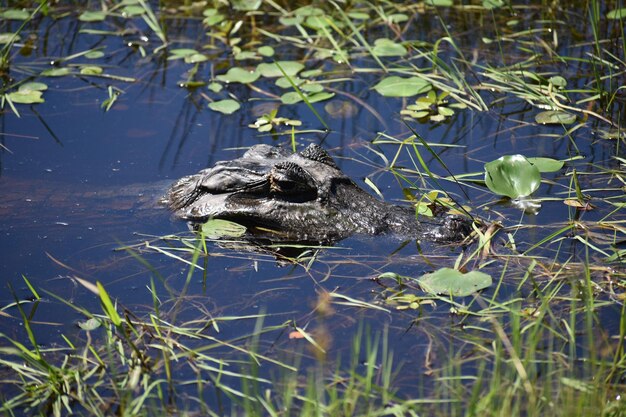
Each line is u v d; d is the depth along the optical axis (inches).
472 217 275.4
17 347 219.5
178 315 231.6
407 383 202.1
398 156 321.4
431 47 401.7
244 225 275.6
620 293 233.9
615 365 200.2
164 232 275.7
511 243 260.4
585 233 265.4
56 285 248.5
